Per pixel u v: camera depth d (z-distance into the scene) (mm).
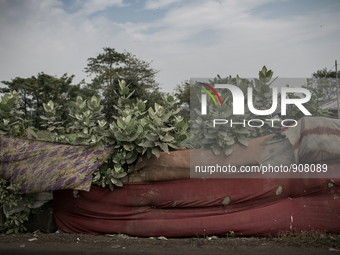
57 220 4789
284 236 4348
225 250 3990
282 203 4477
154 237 4570
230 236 4473
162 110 4664
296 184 4461
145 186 4570
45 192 4793
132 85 33250
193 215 4523
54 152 4469
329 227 4363
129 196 4594
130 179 4648
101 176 4680
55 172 4387
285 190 4449
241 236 4469
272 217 4410
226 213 4496
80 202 4719
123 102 5156
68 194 4754
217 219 4473
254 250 3957
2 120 4879
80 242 4359
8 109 4820
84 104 4738
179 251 3998
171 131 5031
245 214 4449
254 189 4445
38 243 4320
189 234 4500
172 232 4512
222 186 4480
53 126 5199
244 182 4469
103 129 4617
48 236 4613
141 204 4594
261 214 4434
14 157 4418
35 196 4789
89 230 4711
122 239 4477
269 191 4434
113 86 33500
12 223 4703
